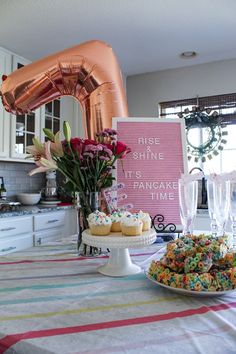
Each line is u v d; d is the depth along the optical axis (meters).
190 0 2.21
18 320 0.60
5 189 3.09
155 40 2.83
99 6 2.26
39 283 0.82
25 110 1.80
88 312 0.63
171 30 2.64
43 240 2.79
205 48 3.02
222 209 1.21
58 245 1.28
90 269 0.94
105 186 1.13
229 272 0.72
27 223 2.64
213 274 0.72
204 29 2.63
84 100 1.70
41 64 1.67
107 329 0.56
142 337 0.53
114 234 0.93
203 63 3.42
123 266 0.91
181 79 3.54
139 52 3.09
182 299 0.70
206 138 3.31
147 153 1.39
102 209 1.13
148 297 0.71
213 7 2.30
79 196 1.12
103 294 0.73
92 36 2.71
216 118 3.27
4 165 3.18
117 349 0.49
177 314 0.62
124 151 1.13
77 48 1.66
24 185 3.42
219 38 2.80
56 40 2.76
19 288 0.78
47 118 3.31
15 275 0.88
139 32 2.67
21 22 2.44
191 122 3.35
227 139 3.27
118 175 1.35
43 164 1.03
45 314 0.62
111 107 1.63
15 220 2.52
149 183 1.36
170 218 1.34
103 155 1.06
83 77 1.65
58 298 0.71
